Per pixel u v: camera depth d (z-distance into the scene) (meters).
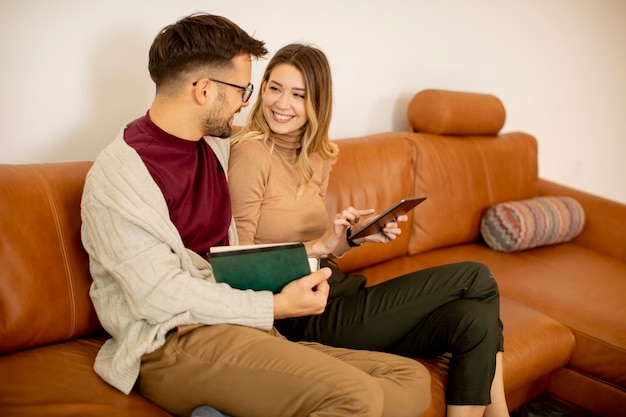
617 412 1.76
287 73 1.47
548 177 3.67
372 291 1.47
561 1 3.25
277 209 1.51
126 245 1.09
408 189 2.14
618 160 4.20
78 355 1.25
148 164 1.18
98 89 1.60
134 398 1.15
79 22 1.51
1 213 1.20
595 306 1.91
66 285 1.26
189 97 1.20
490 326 1.33
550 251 2.44
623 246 2.47
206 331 1.13
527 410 1.99
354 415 0.99
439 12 2.59
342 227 1.47
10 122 1.47
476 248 2.38
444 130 2.33
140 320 1.14
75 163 1.39
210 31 1.18
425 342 1.41
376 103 2.46
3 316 1.18
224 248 1.15
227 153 1.45
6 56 1.41
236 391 1.06
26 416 1.01
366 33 2.30
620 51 3.83
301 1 2.03
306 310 1.21
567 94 3.57
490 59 2.97
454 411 1.34
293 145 1.58
